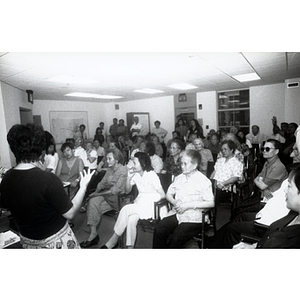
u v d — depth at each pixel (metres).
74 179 3.44
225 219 3.33
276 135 6.09
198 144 3.89
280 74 5.45
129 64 3.89
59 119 8.32
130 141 6.82
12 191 1.16
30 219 1.20
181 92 7.79
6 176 1.19
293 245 1.41
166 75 4.88
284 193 1.92
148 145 3.66
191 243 2.61
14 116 5.37
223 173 3.24
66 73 4.31
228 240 2.09
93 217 2.67
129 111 9.35
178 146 3.73
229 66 4.36
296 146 2.08
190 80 5.59
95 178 4.22
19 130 1.15
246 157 4.09
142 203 2.62
